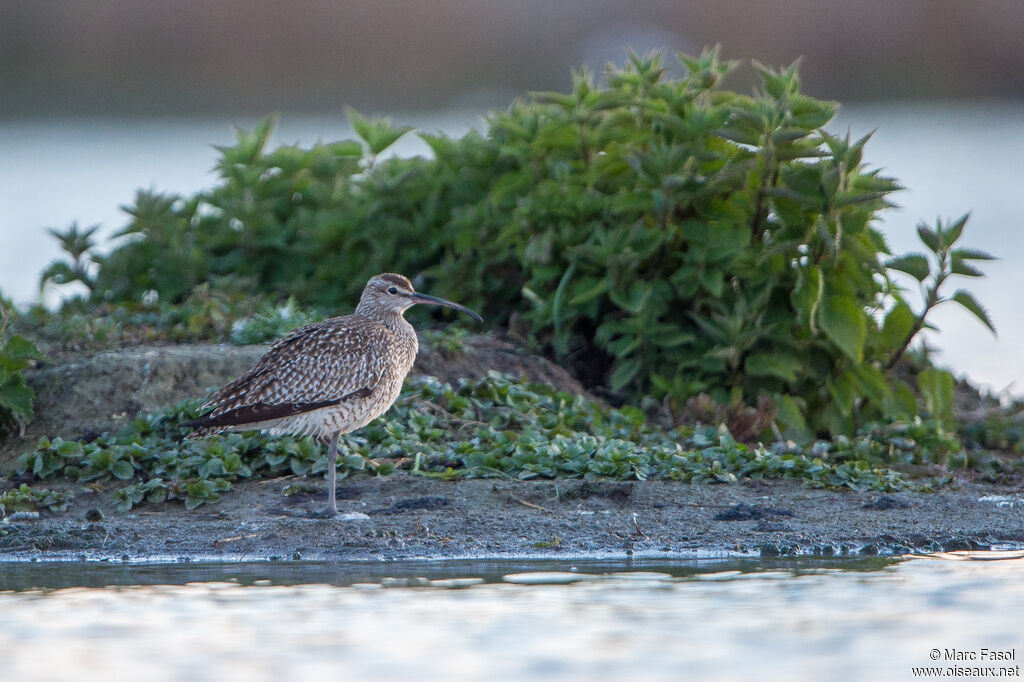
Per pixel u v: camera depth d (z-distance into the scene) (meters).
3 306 16.61
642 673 8.70
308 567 11.26
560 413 14.68
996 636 9.41
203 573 11.05
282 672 8.67
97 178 44.22
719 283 15.59
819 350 15.78
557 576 10.89
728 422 14.98
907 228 35.78
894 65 74.00
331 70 68.69
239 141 19.39
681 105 16.44
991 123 67.06
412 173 18.38
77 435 13.76
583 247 16.12
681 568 11.15
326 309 17.80
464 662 8.85
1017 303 27.34
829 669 8.80
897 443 14.95
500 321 17.59
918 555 11.64
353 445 13.73
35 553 11.67
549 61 72.00
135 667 8.77
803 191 15.14
